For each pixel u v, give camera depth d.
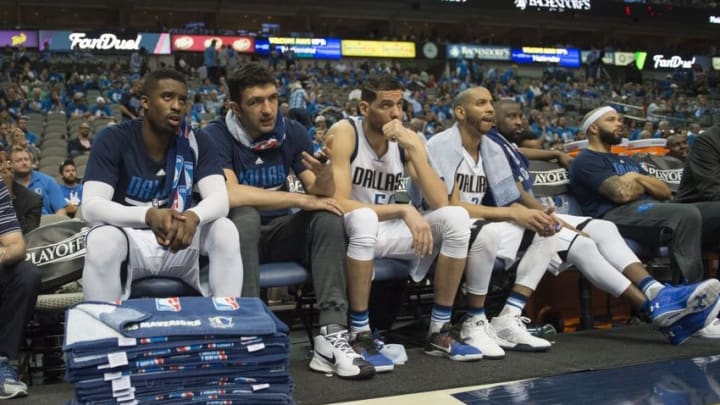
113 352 1.46
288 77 15.67
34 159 7.16
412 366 2.27
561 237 2.78
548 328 2.90
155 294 2.15
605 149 3.41
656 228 3.06
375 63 20.20
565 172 3.54
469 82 18.47
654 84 20.52
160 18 21.84
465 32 24.09
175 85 2.19
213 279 2.09
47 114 11.04
